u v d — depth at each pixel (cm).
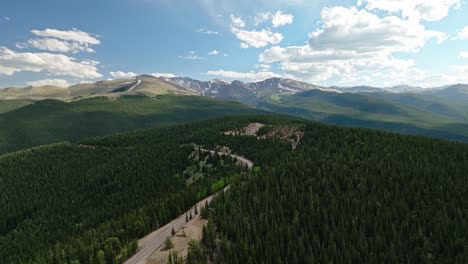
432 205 9631
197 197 13650
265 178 12756
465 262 7200
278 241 8569
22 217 17638
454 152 14062
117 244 10088
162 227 11269
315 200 10419
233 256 8038
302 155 16638
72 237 13088
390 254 7744
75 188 19788
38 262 10994
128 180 19588
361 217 9319
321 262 7819
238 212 10056
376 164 12738
